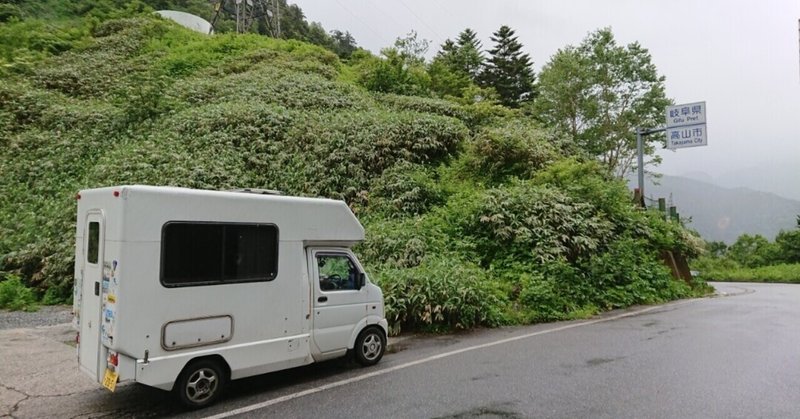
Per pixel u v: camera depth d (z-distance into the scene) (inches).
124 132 727.7
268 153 644.7
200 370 204.4
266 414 195.5
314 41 2815.0
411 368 262.5
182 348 198.7
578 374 244.2
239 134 663.8
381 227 496.7
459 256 466.3
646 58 1234.0
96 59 1115.3
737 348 300.2
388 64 1166.3
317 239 252.2
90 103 862.5
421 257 444.5
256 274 224.1
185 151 614.9
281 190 585.9
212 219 210.5
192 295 202.5
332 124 687.7
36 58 1104.2
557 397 209.5
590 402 202.5
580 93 1262.3
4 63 987.9
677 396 208.8
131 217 188.5
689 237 669.3
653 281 558.9
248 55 1198.9
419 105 946.1
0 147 713.6
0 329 364.8
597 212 559.5
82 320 215.0
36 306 444.5
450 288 369.7
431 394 217.0
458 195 569.9
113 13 1533.0
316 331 245.9
